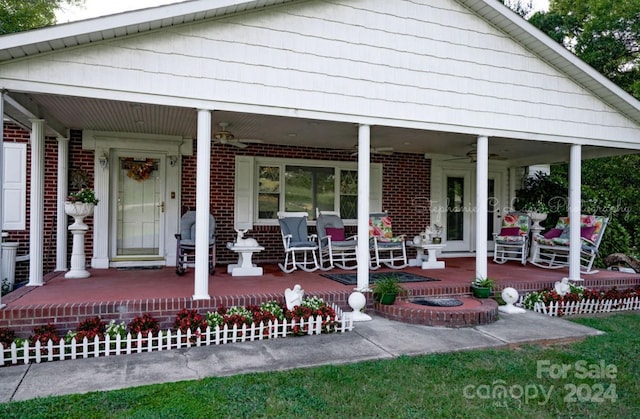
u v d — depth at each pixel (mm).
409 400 3250
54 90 4473
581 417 3082
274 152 8758
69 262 7398
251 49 5191
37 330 4195
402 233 9773
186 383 3414
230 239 8398
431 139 8070
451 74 6258
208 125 5047
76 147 7332
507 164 10859
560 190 10625
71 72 4520
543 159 9883
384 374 3697
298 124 6699
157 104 4832
